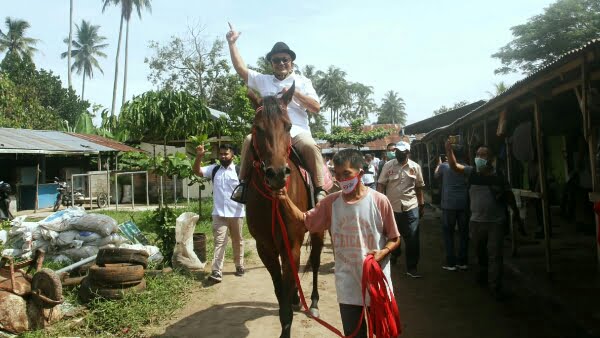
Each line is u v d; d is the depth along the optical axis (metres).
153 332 4.27
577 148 9.98
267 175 3.17
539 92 5.70
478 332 4.19
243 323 4.52
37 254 4.52
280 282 3.94
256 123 3.46
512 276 6.09
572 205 9.62
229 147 6.00
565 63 4.50
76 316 4.47
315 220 3.02
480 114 7.93
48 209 17.03
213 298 5.33
